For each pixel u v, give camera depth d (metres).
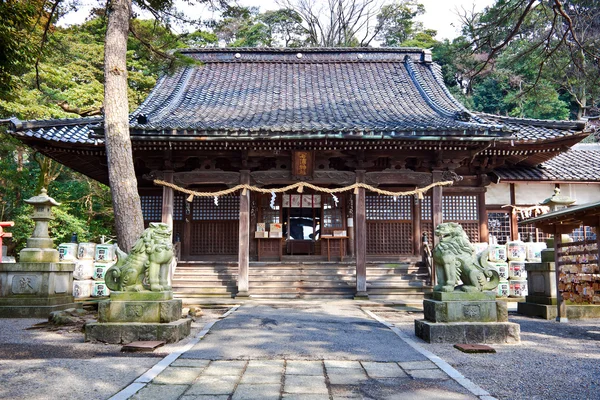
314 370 5.73
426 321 7.90
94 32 28.67
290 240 19.20
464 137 13.73
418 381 5.28
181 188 15.02
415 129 13.60
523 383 5.20
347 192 18.95
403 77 20.89
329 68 21.80
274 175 15.21
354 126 14.05
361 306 13.09
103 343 7.26
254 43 44.69
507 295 15.16
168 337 7.26
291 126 13.98
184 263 16.86
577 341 7.73
